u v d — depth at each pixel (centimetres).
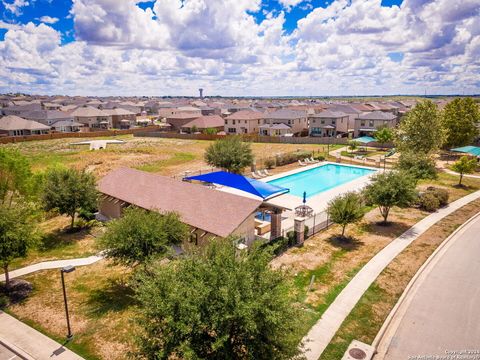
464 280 2002
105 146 7612
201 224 2289
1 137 8144
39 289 2005
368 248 2433
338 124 8869
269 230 2788
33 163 5656
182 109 14100
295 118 9356
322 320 1616
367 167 5341
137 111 15488
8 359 1462
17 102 16550
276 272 1195
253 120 9650
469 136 5675
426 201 3300
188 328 972
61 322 1691
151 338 1080
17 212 2009
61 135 9044
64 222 3105
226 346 1032
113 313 1752
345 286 1923
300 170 5184
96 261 2352
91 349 1497
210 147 4519
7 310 1802
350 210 2511
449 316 1664
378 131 7262
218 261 1132
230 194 2480
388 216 3142
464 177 4584
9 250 1892
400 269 2119
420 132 4844
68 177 2858
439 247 2444
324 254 2341
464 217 3089
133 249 1780
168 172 5106
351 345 1448
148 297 1112
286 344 1069
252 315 998
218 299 1043
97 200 2927
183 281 1118
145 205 2673
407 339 1502
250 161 4512
